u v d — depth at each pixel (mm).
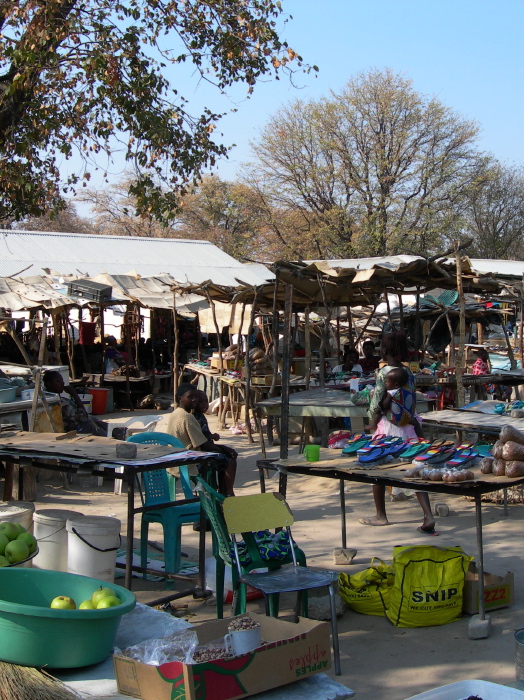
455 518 7445
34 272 24969
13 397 9016
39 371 8758
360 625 4895
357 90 40906
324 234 40812
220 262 30094
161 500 5809
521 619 4871
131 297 17516
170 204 10922
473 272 9531
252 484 9461
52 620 3227
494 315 21250
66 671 3385
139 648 3426
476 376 10812
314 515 7738
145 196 10891
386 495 8609
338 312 15609
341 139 41531
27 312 18750
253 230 48594
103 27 10266
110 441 5680
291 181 42500
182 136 11125
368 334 19719
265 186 43094
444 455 5137
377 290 11000
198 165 11258
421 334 17391
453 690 2877
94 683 3287
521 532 6863
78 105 10734
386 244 38938
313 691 3312
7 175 10883
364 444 5773
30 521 4887
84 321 25047
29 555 4121
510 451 4758
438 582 4844
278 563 4641
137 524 7520
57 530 4645
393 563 5266
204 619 4953
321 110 41531
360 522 7305
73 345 21203
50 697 3039
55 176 11625
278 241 43250
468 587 4957
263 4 10742
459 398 9141
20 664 3250
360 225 40438
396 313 17672
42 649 3252
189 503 5480
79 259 26859
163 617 3971
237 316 17375
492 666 4203
